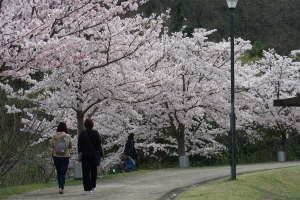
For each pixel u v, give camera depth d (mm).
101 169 23656
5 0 11461
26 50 10742
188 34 37656
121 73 16453
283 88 28453
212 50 24047
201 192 10992
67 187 13234
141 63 18297
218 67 24547
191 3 50750
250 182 13312
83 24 12891
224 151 27688
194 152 25328
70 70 15461
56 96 16188
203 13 51062
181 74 21391
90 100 16922
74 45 11867
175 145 24891
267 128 29312
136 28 15633
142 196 10727
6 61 10656
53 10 11102
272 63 29578
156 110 22656
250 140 28359
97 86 15883
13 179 16984
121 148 24078
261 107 27859
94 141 11367
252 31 52562
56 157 11688
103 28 15586
